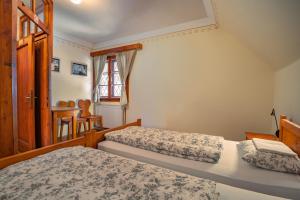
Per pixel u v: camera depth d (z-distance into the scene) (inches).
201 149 62.7
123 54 157.4
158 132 91.4
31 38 85.2
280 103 87.9
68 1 96.2
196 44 124.3
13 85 52.5
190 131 128.3
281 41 60.8
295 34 49.1
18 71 97.3
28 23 92.8
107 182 39.0
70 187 36.4
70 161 48.6
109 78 171.2
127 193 35.0
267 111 104.7
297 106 64.7
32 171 42.2
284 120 68.8
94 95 175.6
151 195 34.4
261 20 60.5
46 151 57.1
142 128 101.2
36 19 75.3
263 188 46.0
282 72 85.9
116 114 166.7
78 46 164.2
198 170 55.3
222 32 115.9
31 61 85.4
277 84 95.2
